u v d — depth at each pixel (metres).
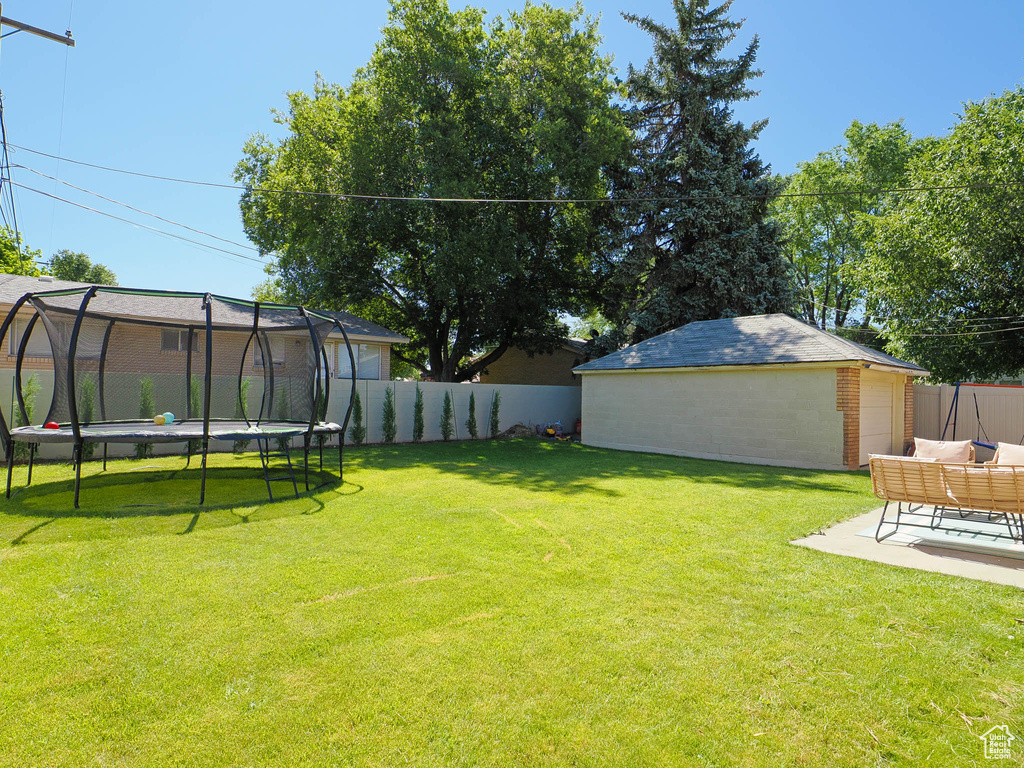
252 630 3.35
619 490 8.34
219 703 2.59
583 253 24.58
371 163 19.73
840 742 2.37
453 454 13.42
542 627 3.42
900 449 13.83
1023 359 20.22
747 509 6.95
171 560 4.67
